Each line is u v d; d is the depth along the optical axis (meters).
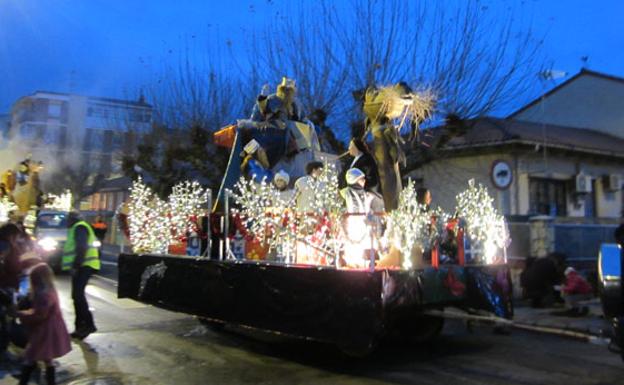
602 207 18.73
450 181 16.80
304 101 13.73
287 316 5.84
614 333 5.18
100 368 5.96
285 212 6.34
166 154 17.00
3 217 16.33
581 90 22.59
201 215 7.73
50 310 4.95
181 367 6.05
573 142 17.64
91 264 7.43
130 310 9.62
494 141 16.14
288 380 5.58
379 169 6.75
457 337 7.79
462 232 6.57
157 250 8.16
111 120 22.41
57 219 16.31
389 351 6.89
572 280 9.71
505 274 6.92
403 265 5.77
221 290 6.71
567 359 6.44
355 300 5.26
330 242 5.82
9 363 6.18
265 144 7.89
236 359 6.41
